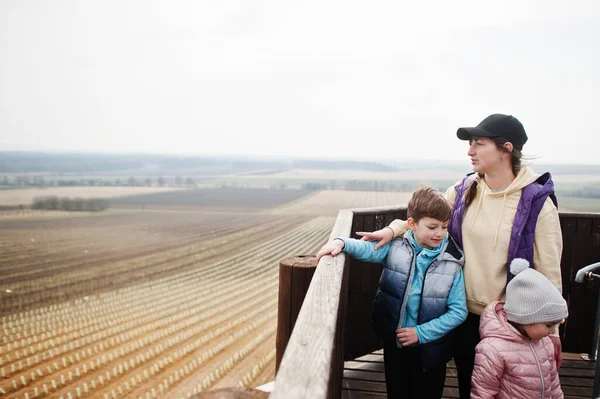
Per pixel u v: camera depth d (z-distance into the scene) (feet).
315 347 3.39
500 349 5.46
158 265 161.27
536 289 5.15
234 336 86.53
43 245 201.57
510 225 5.89
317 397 2.67
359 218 9.52
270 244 204.95
